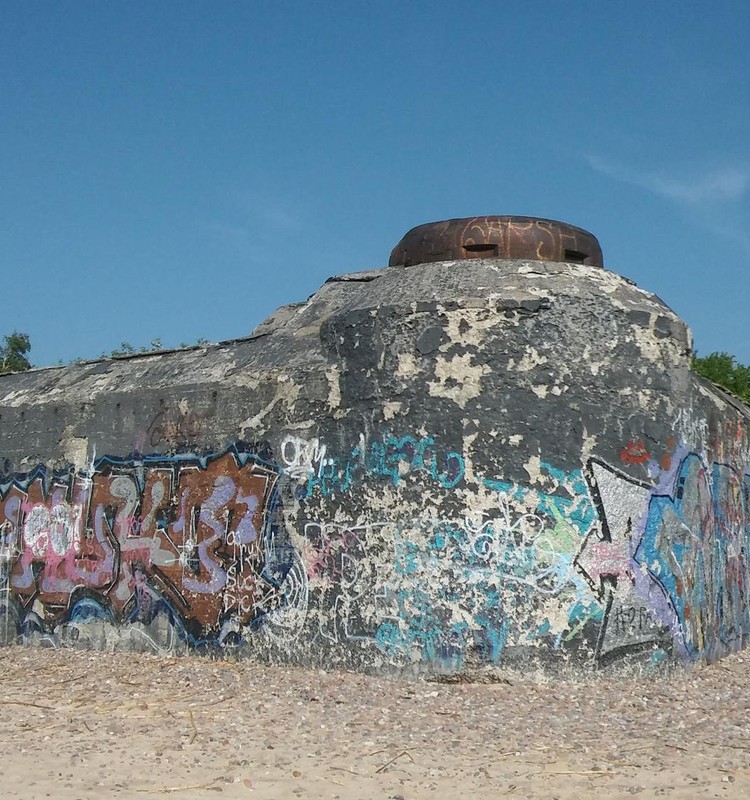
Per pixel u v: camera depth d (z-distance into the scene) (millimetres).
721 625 12141
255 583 10773
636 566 9852
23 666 11242
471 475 9664
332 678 9727
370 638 9859
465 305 9836
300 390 10680
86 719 8273
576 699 8875
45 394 13367
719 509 12367
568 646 9484
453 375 9805
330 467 10305
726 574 12594
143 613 11773
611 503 9758
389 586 9797
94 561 12320
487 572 9547
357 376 10211
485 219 11016
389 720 8086
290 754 7031
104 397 12531
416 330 9945
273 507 10711
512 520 9586
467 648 9492
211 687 9555
